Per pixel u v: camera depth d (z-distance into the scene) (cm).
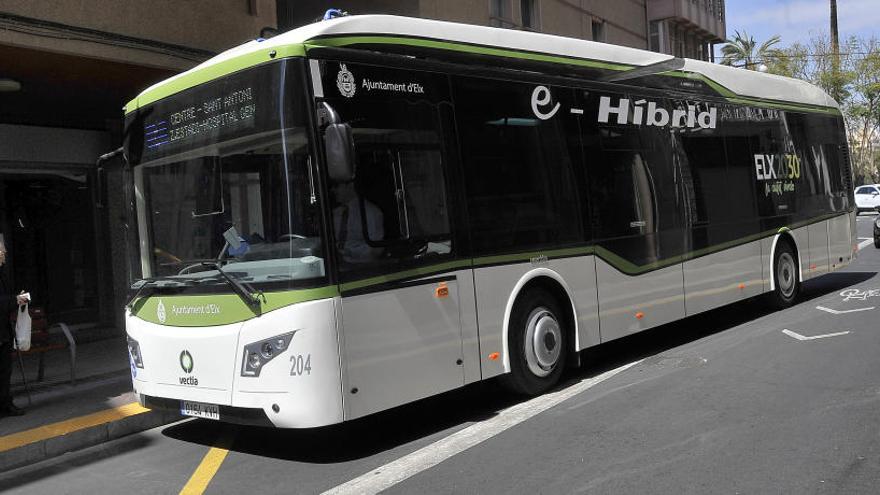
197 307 582
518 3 1830
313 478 540
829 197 1245
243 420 555
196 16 1002
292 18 1498
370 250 565
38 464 636
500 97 689
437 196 620
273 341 535
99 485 570
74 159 1189
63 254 1188
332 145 518
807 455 515
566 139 754
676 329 1049
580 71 786
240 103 572
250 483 542
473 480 506
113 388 838
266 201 553
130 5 922
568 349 745
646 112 870
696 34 3116
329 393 530
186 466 598
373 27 596
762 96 1109
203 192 595
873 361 767
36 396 813
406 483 510
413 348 588
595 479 493
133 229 653
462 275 632
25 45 820
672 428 589
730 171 1005
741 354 839
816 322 1000
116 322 1234
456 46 659
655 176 866
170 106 627
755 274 1037
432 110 625
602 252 777
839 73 4638
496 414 666
